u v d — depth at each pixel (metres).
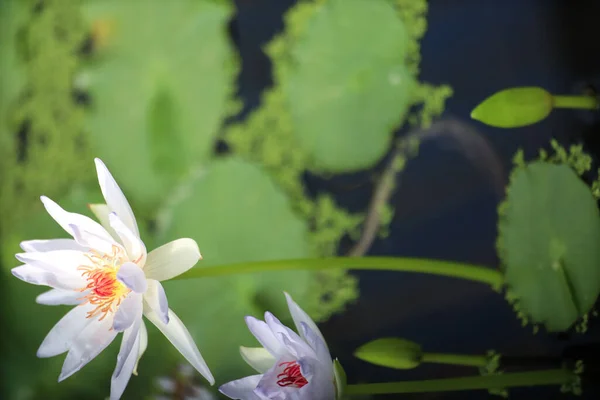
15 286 1.19
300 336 0.98
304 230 1.12
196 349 0.98
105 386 1.15
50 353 0.99
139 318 0.97
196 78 1.16
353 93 1.11
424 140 1.09
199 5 1.16
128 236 0.97
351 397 1.08
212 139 1.15
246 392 0.98
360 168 1.11
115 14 1.18
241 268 1.02
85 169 1.19
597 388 1.02
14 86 1.22
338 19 1.11
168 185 1.16
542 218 1.02
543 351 1.03
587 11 1.04
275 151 1.13
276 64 1.14
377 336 1.09
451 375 1.05
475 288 1.06
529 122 1.01
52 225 1.18
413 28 1.09
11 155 1.22
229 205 1.13
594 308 1.01
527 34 1.06
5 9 1.23
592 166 1.02
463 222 1.07
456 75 1.08
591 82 1.04
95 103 1.19
